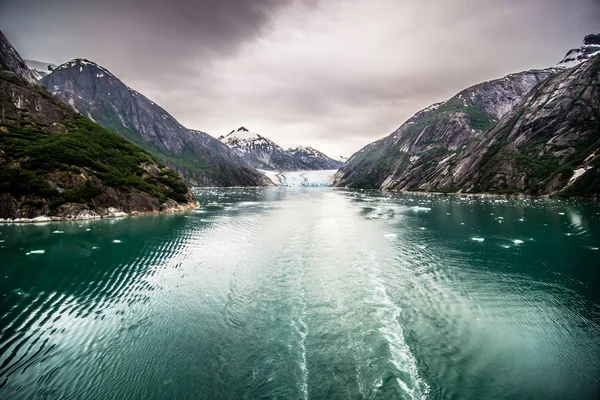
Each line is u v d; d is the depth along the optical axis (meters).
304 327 19.61
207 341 18.03
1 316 20.80
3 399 13.28
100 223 57.06
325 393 13.78
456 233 49.19
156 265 32.53
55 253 36.66
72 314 21.22
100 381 14.54
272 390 13.98
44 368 15.41
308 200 122.12
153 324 19.98
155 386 14.23
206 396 13.62
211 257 35.66
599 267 31.34
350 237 46.62
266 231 51.50
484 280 27.81
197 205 91.19
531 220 60.09
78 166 67.31
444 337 18.44
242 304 23.03
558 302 23.22
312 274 29.66
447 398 13.51
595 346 17.55
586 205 81.12
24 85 85.62
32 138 69.88
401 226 56.22
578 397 13.62
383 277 28.69
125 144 93.50
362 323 20.09
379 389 14.04
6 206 55.31
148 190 77.12
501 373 15.22
